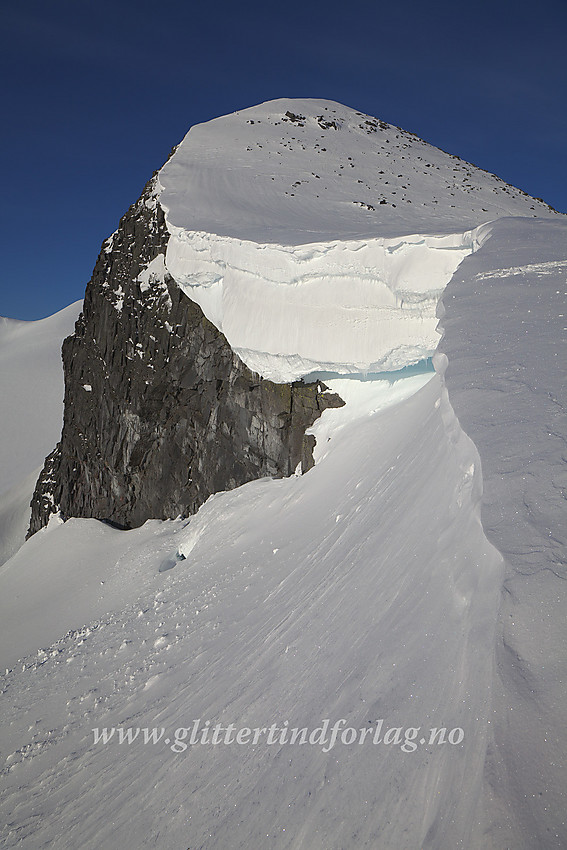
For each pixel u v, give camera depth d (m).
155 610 13.19
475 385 5.26
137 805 5.91
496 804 2.61
